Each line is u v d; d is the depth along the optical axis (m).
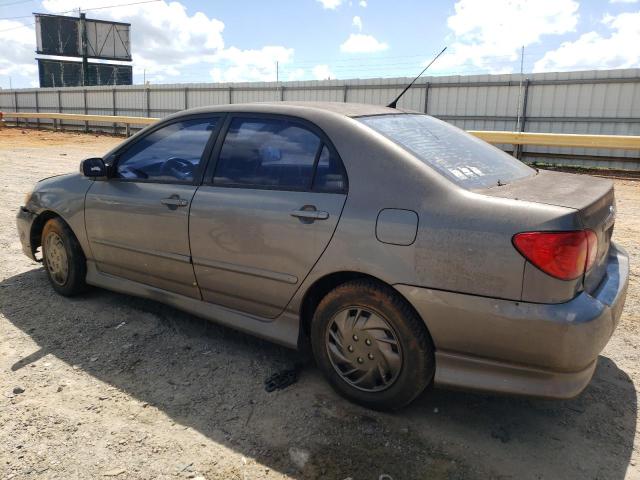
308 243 2.91
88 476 2.39
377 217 2.71
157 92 31.05
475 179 2.83
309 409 2.93
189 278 3.53
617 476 2.45
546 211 2.39
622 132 16.58
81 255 4.29
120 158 3.98
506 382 2.51
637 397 3.08
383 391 2.82
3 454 2.52
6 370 3.28
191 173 3.52
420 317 2.66
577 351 2.37
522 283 2.37
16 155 17.47
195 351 3.57
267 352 3.58
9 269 5.17
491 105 18.95
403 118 3.39
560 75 17.34
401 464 2.51
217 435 2.70
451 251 2.50
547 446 2.65
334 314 2.92
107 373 3.28
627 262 3.08
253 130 3.33
